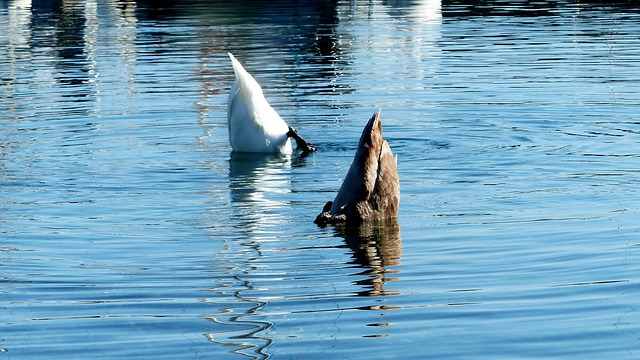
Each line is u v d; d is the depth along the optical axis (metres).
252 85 16.67
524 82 22.09
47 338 8.94
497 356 8.34
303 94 21.23
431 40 28.77
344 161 16.09
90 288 10.29
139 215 13.18
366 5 37.59
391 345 8.60
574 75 22.84
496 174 14.92
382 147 13.02
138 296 10.01
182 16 35.53
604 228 12.05
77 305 9.78
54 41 29.88
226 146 17.25
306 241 11.88
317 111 19.56
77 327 9.19
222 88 22.14
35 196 14.13
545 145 16.67
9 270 10.92
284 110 19.69
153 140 17.64
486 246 11.46
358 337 8.79
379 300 9.72
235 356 8.42
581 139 17.02
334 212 12.84
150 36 30.58
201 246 11.76
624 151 16.09
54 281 10.53
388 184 12.85
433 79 22.67
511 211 12.97
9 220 12.95
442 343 8.62
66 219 13.02
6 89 22.45
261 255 11.33
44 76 23.98
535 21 32.91
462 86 21.78
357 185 12.78
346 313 9.38
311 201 13.77
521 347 8.50
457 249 11.37
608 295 9.70
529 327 8.92
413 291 9.98
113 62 25.83
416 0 38.03
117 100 20.94
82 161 16.14
